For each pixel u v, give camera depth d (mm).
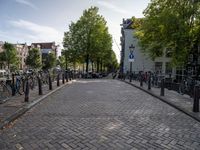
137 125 7270
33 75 19234
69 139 5883
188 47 23859
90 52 42375
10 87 12977
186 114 9180
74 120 7793
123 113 8984
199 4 22734
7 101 11023
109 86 20922
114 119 7977
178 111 9812
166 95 14258
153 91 16328
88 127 6969
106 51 44531
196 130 6906
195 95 9281
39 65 83625
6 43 74625
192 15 23281
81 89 17906
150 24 26609
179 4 23703
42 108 9914
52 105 10656
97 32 42125
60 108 9914
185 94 14531
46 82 21312
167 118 8375
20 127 6934
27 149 5207
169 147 5461
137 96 14164
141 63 43531
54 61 90500
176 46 23828
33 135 6180
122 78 34812
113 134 6316
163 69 41406
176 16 22672
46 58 90375
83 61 45062
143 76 25172
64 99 12500
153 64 42500
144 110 9734
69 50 43031
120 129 6793
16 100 11352
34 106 10344
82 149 5234
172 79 20359
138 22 32469
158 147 5441
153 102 12039
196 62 25156
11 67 74250
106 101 11852
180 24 22359
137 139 5957
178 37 22703
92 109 9703
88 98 12867
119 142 5711
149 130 6766
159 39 26422
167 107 10727
